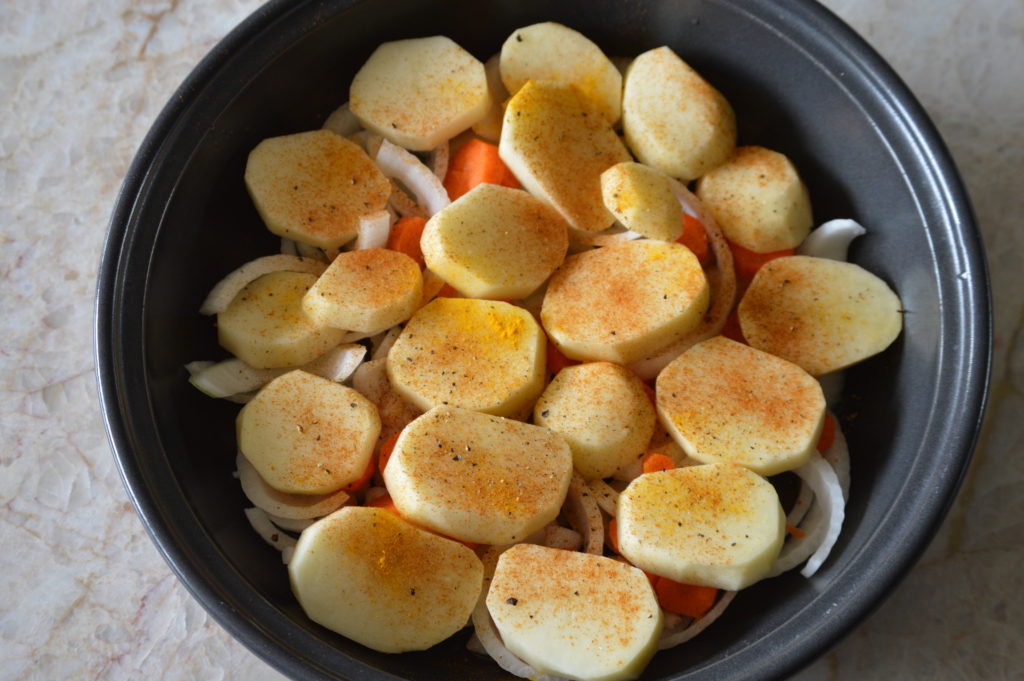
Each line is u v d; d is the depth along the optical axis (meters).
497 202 0.53
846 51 0.51
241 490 0.51
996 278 0.56
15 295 0.58
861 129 0.52
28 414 0.56
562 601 0.46
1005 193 0.57
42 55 0.62
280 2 0.52
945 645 0.50
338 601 0.47
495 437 0.49
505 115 0.54
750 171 0.55
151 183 0.50
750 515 0.47
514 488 0.48
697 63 0.56
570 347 0.51
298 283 0.53
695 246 0.54
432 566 0.47
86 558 0.54
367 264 0.52
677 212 0.53
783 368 0.50
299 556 0.47
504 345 0.51
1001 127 0.58
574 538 0.50
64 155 0.61
